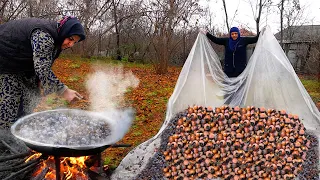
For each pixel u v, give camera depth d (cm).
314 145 294
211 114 313
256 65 357
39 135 237
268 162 279
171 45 1190
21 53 273
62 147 218
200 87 361
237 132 297
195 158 288
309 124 331
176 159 292
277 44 373
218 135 297
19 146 296
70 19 271
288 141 289
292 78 350
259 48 365
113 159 349
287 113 336
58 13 1230
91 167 279
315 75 1123
